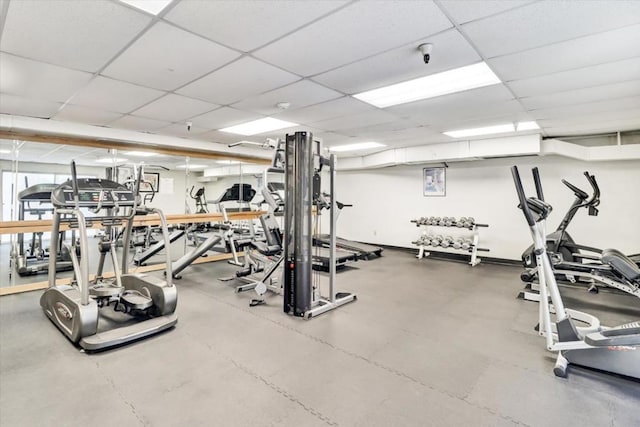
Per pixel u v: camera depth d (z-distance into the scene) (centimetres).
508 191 639
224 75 286
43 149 529
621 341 216
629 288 339
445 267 613
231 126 500
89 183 322
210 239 521
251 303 385
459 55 244
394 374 235
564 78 287
